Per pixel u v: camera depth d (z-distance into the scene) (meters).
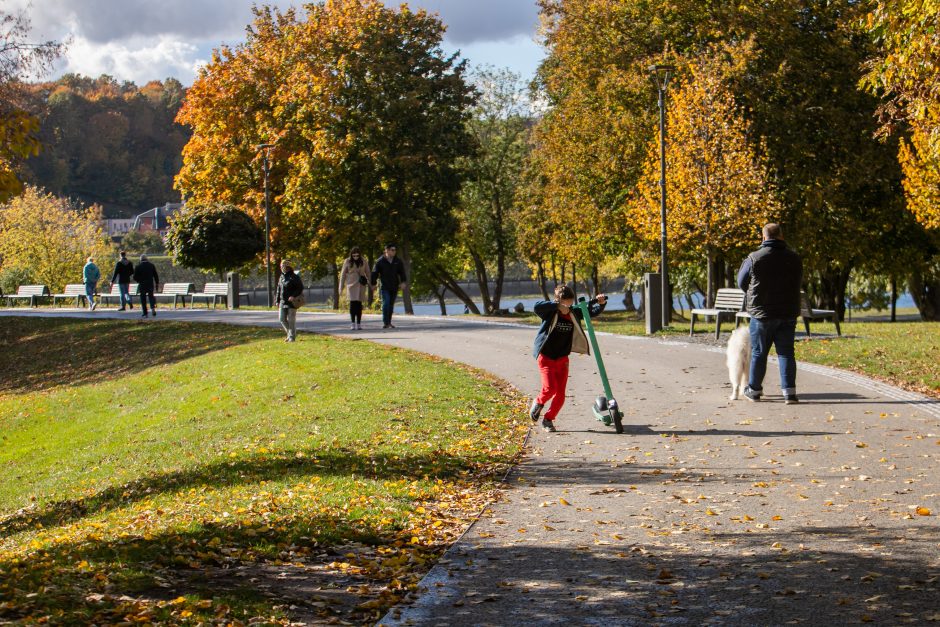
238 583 6.03
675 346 19.56
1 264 69.19
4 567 6.40
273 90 47.97
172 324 31.06
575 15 37.84
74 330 32.75
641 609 5.41
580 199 40.06
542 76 47.12
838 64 34.84
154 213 158.25
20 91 24.59
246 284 101.94
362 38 45.59
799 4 34.44
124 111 170.12
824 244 36.91
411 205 45.94
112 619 5.15
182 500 9.22
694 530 7.09
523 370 17.08
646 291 23.16
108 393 23.09
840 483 8.30
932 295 45.75
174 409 18.83
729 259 34.34
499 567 6.34
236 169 49.12
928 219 30.00
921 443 9.73
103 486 12.08
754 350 12.51
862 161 34.50
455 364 18.34
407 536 7.22
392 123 44.69
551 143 41.31
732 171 29.81
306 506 8.14
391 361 18.86
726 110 30.88
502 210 61.88
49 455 18.12
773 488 8.27
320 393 16.38
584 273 64.88
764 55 33.78
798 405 12.19
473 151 49.53
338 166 43.78
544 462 9.97
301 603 5.64
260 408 16.22
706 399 13.02
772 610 5.29
